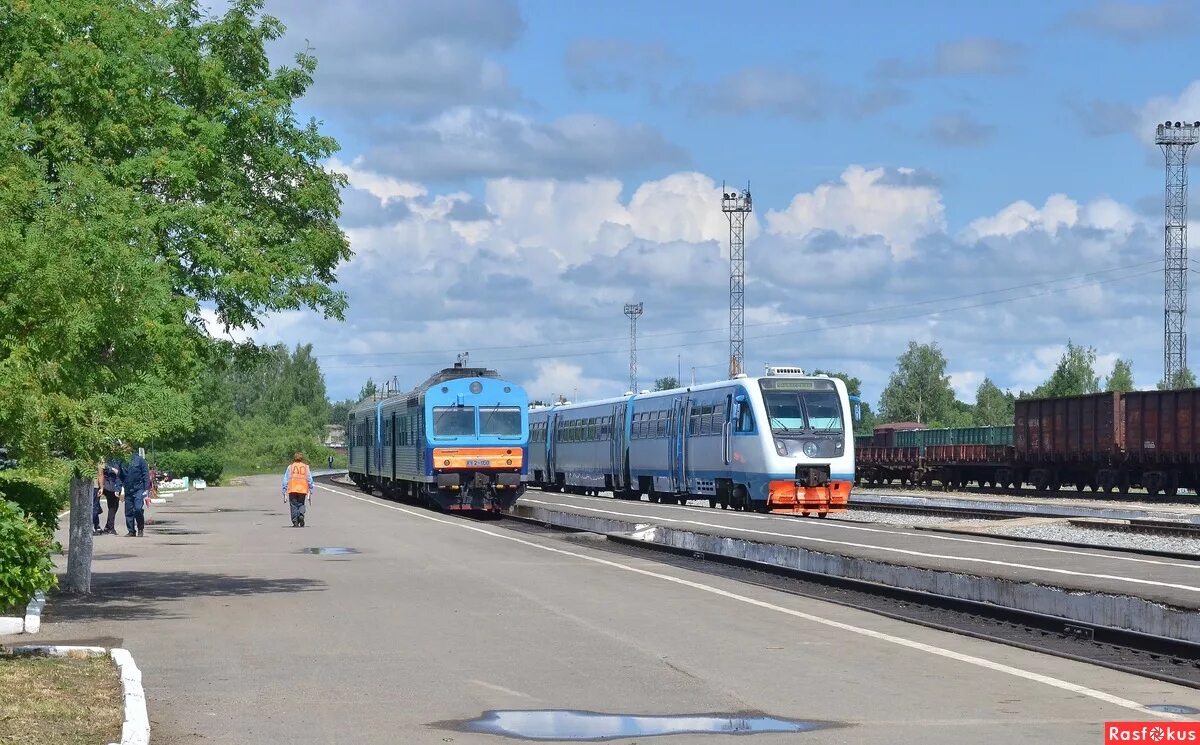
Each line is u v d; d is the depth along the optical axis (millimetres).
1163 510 43781
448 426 45281
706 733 9516
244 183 21656
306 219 24188
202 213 18750
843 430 43188
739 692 11102
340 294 25438
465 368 48219
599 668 12305
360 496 58438
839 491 42906
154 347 16531
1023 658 12984
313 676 11891
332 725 9828
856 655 13070
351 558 24734
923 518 40562
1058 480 61781
